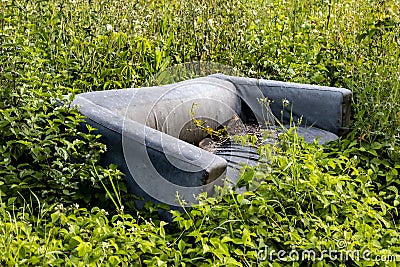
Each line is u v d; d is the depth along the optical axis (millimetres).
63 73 5258
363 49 6488
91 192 4121
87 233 3500
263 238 3768
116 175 4004
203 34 6980
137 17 6898
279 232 3811
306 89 5508
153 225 3725
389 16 6770
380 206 4391
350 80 6062
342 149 5086
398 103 5551
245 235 3561
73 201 4062
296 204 4043
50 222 3588
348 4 8102
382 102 5547
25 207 3893
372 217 4109
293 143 4559
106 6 6793
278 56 6855
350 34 7086
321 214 4047
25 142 3994
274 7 8305
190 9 7258
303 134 5285
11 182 4020
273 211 3869
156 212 4004
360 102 5746
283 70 6605
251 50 6852
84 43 5875
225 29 7156
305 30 7359
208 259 3441
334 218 3963
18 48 5016
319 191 4137
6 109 4176
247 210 3842
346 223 3924
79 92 5375
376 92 5734
